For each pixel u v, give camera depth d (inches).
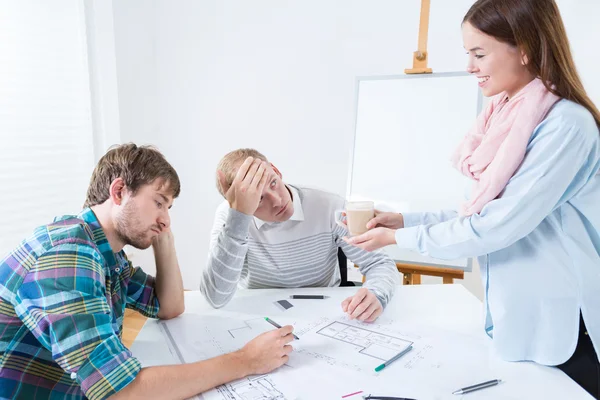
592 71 88.1
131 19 102.9
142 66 108.1
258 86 110.0
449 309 47.7
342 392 31.8
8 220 78.7
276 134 111.3
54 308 29.5
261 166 48.6
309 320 45.1
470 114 76.9
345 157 108.2
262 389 32.3
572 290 34.9
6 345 31.3
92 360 29.1
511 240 34.9
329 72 105.6
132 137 105.7
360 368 35.1
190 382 31.3
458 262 77.7
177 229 118.4
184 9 109.6
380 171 84.1
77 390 34.4
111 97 97.7
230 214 47.8
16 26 78.8
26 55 80.9
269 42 107.6
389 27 99.8
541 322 35.7
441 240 37.4
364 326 43.3
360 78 85.5
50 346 29.4
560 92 34.3
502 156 35.3
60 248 32.0
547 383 33.1
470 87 76.7
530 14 32.9
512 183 34.9
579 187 34.4
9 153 78.5
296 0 104.3
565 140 32.6
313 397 31.2
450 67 97.4
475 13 35.3
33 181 83.4
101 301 31.3
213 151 114.7
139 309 45.3
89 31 93.4
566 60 34.0
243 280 62.1
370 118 85.0
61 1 87.0
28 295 30.1
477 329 42.6
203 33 110.1
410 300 50.5
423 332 41.9
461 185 77.3
